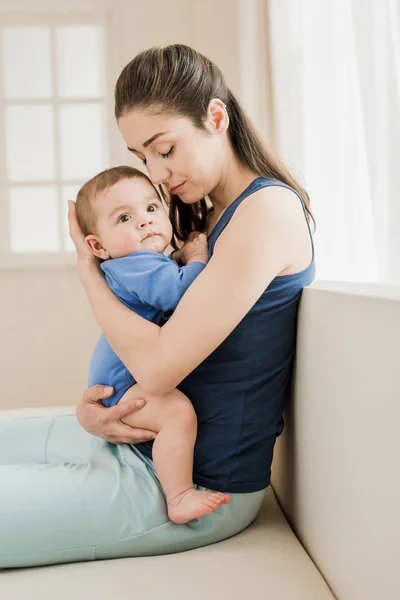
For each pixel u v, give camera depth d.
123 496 1.14
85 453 1.32
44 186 2.93
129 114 1.23
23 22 2.85
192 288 1.14
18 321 2.87
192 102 1.22
